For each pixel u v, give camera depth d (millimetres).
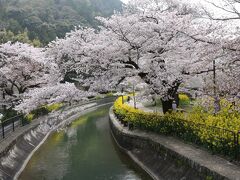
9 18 59188
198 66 10820
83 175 14406
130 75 14672
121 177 13852
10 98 24438
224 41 8859
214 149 10625
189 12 15055
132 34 13383
